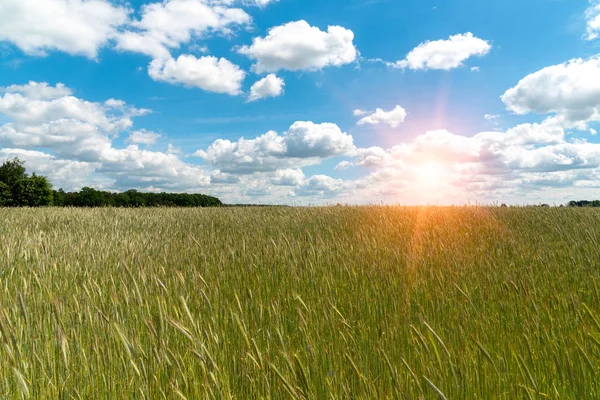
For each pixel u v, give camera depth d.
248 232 8.12
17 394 1.95
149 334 2.46
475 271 4.54
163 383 2.04
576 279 4.24
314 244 6.52
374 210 11.26
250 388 2.06
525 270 4.63
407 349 2.48
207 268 4.51
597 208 11.13
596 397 1.94
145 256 5.34
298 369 1.89
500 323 2.88
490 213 10.21
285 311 3.22
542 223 8.72
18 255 5.13
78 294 3.42
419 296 3.63
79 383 2.03
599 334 2.22
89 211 12.88
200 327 2.45
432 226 8.41
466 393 1.96
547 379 2.12
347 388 1.92
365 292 3.69
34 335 2.48
